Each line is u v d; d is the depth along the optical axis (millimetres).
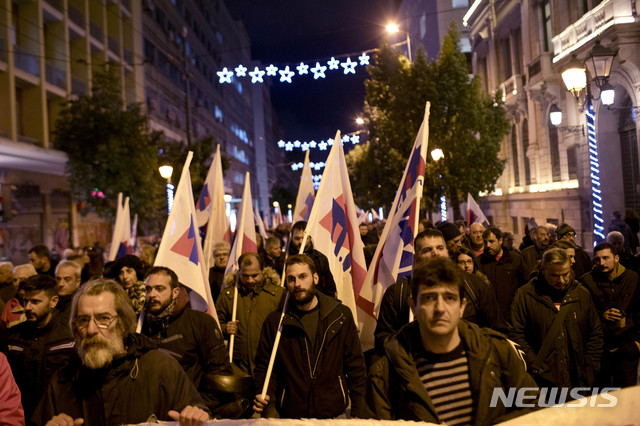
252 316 6395
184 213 5898
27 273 8055
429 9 52844
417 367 2998
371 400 3076
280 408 4840
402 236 5336
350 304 6551
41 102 29234
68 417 3145
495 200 34469
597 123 19438
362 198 47625
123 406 3289
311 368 4785
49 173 32344
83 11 35031
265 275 6586
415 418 2865
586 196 20609
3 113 26484
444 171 23469
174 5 55250
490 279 8133
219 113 75438
